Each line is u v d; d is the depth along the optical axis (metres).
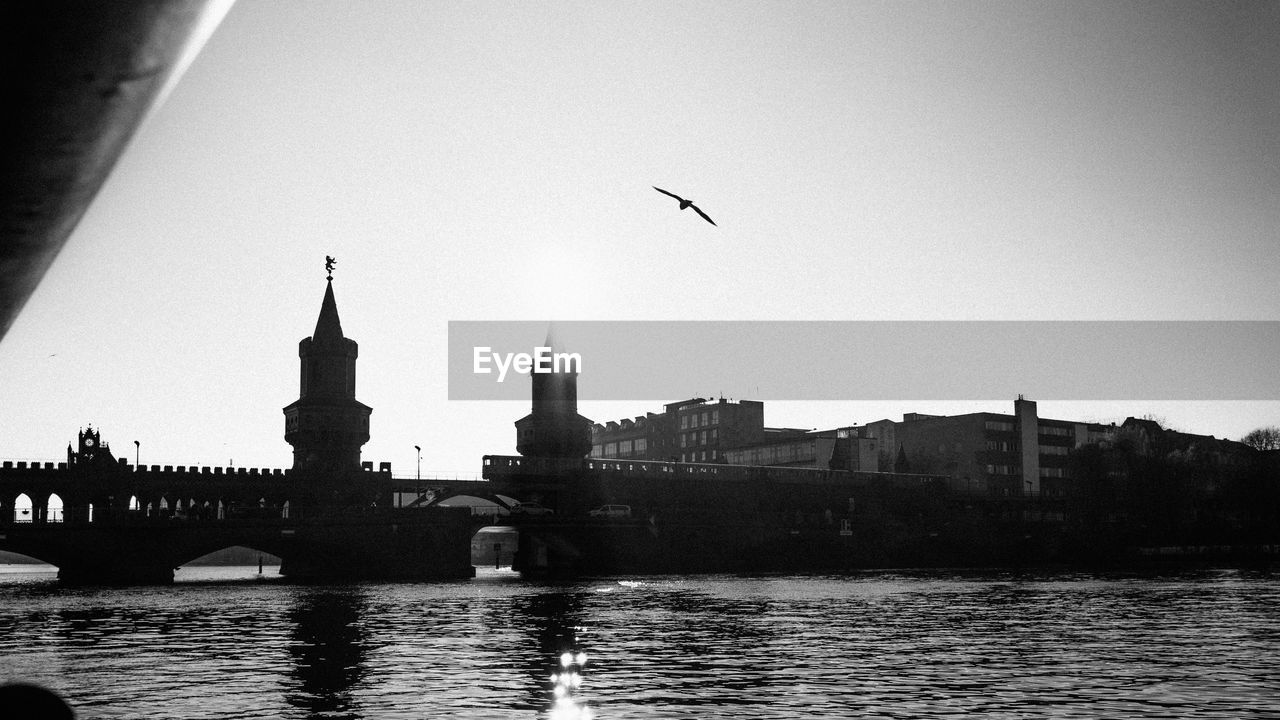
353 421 145.12
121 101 2.25
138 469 122.81
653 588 105.38
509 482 148.25
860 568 165.38
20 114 2.16
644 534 150.25
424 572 130.75
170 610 75.19
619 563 148.00
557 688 37.75
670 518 155.12
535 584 114.00
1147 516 179.75
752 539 159.00
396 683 38.88
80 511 120.75
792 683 38.84
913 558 170.88
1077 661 44.94
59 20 2.02
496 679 39.88
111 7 2.04
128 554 115.44
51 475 117.81
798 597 88.88
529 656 47.09
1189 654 47.19
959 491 196.38
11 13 1.99
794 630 59.09
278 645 51.62
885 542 169.38
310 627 61.38
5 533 109.75
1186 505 182.25
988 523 176.38
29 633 57.88
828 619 66.44
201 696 35.97
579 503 152.12
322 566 134.12
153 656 47.06
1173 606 75.25
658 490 159.88
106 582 114.38
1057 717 32.09
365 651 48.97
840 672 41.75
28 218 2.46
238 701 35.00
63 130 2.24
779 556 160.88
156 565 116.31
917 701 34.91
